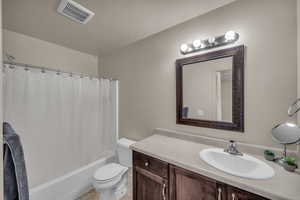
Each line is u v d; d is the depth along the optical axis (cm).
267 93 115
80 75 197
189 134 158
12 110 142
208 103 146
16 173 83
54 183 165
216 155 123
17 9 137
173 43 172
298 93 99
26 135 150
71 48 237
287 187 75
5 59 173
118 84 242
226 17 134
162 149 131
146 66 201
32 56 196
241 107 126
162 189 119
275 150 108
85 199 180
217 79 140
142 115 208
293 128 97
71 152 186
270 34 113
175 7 137
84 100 203
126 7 137
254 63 120
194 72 155
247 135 124
